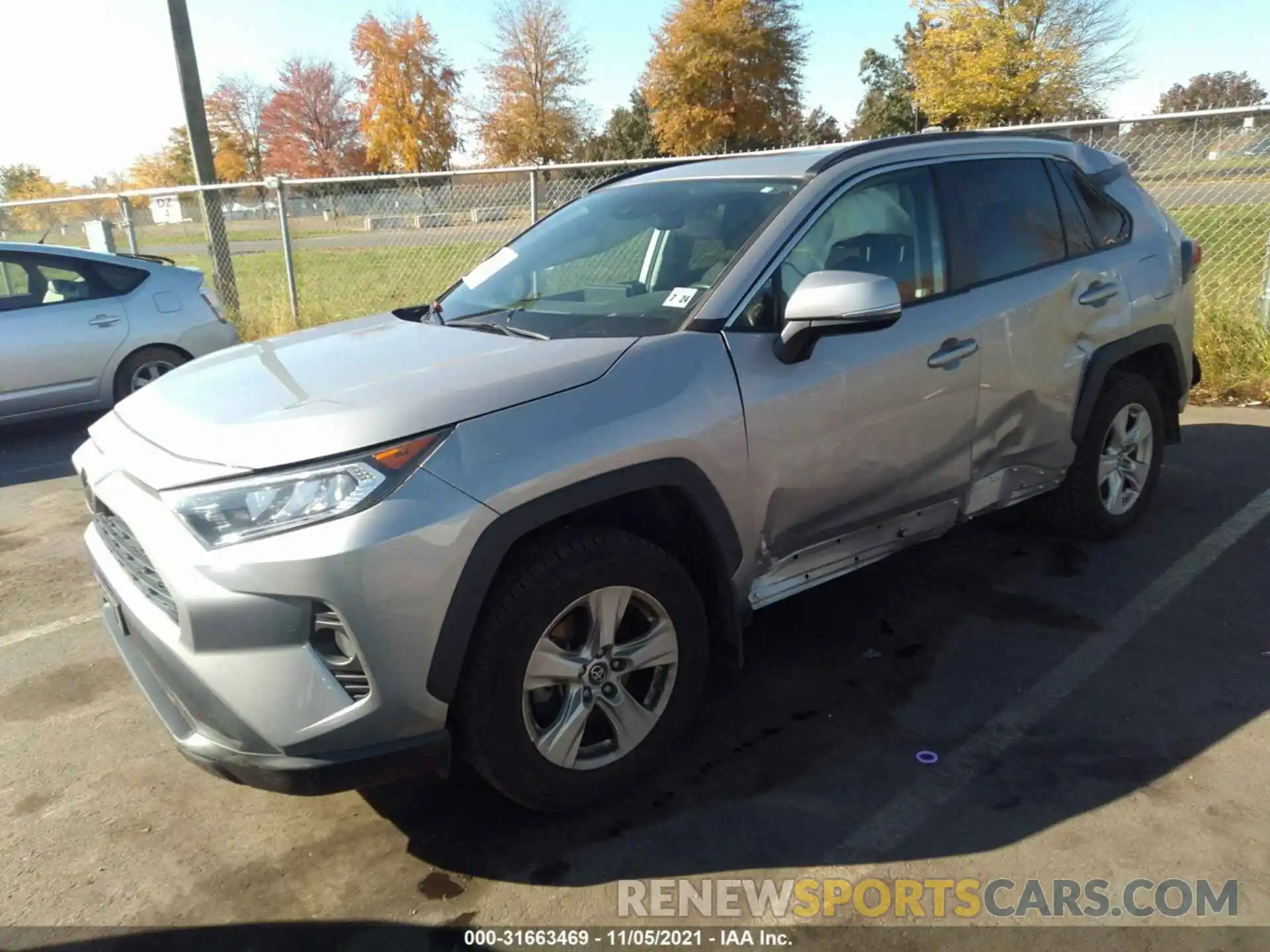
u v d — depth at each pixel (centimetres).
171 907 255
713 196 357
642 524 301
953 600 404
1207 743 300
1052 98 3066
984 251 378
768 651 371
